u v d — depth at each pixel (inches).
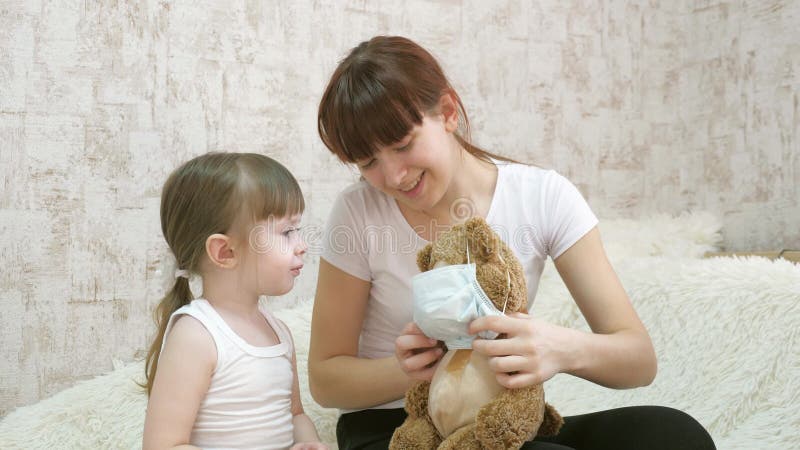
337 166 82.7
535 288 48.3
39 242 71.2
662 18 99.7
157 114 75.4
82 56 72.6
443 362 37.4
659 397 63.2
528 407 35.1
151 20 75.0
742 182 90.4
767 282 62.9
